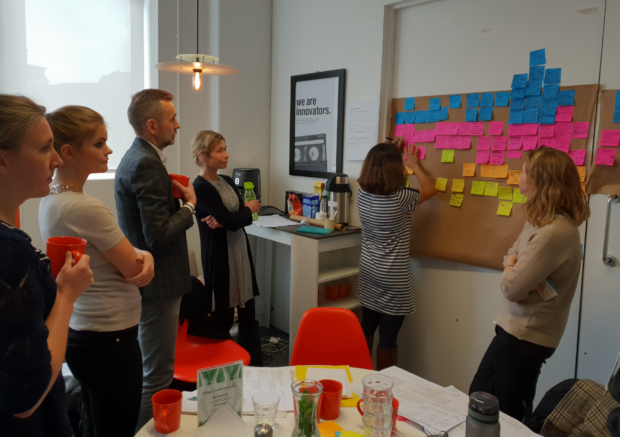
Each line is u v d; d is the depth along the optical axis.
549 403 1.81
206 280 2.58
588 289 2.18
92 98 3.00
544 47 2.24
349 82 3.06
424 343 2.88
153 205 1.76
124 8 3.08
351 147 3.07
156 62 3.17
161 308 1.91
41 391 0.81
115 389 1.52
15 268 0.78
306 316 1.85
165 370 1.96
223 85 3.37
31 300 0.80
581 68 2.13
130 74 3.16
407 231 2.58
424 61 2.72
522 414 1.83
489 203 2.48
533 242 1.68
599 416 1.50
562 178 1.68
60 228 1.34
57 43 2.82
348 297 3.20
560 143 2.21
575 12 2.13
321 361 1.83
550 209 1.68
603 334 2.15
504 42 2.38
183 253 1.96
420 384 1.44
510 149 2.39
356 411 1.27
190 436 1.09
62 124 1.34
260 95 3.61
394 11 2.82
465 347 2.69
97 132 1.39
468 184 2.57
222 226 2.54
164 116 1.89
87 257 1.01
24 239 0.83
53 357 0.89
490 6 2.41
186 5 3.24
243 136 3.54
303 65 3.37
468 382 2.69
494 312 2.54
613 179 2.07
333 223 2.89
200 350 2.38
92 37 2.96
